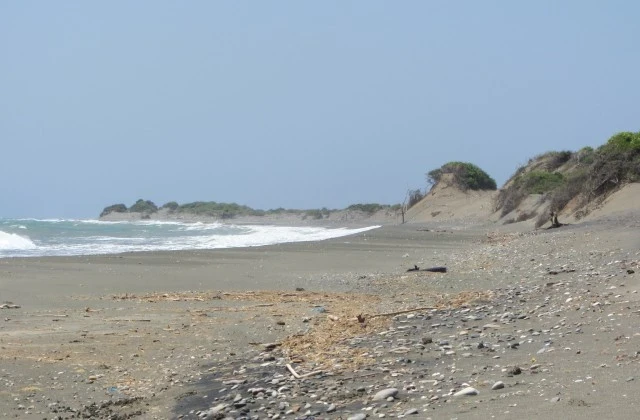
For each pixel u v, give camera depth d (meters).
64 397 11.63
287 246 43.00
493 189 94.00
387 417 8.98
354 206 112.12
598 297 16.14
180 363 13.76
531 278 22.53
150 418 10.46
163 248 44.62
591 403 8.30
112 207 148.25
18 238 50.62
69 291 23.36
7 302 20.83
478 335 13.81
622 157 50.88
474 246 41.50
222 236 62.12
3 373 12.81
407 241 47.62
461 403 9.10
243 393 11.24
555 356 11.23
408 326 15.72
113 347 15.02
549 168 79.19
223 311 19.39
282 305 20.34
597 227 38.19
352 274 28.06
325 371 12.15
